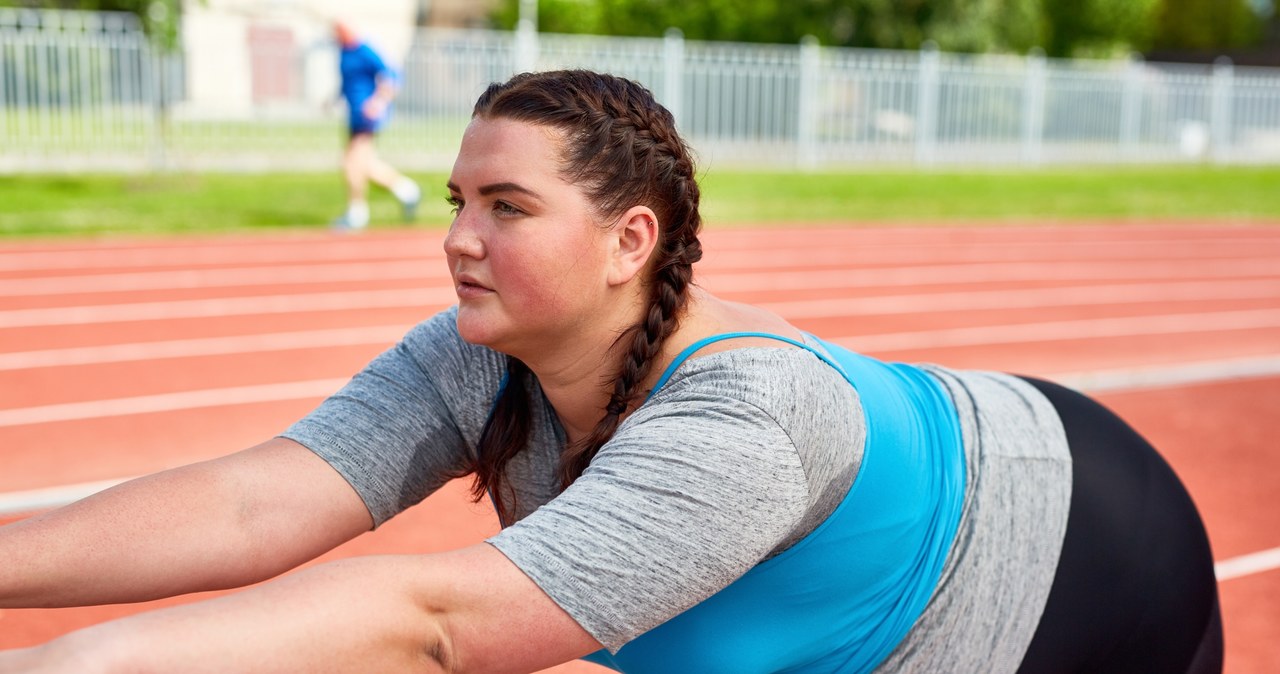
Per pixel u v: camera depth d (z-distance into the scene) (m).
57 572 1.42
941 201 16.70
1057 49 36.44
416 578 1.22
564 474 1.53
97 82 15.84
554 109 1.42
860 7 29.66
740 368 1.41
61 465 4.66
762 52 20.39
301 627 1.15
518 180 1.40
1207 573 1.92
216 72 17.58
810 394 1.42
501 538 1.29
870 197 16.78
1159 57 43.50
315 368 6.49
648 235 1.47
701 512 1.32
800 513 1.40
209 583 1.51
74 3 18.02
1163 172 22.84
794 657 1.57
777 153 20.83
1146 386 6.41
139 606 3.37
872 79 21.41
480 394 1.68
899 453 1.57
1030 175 21.23
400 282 9.38
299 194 14.75
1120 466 1.87
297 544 1.57
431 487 1.73
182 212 12.80
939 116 22.14
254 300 8.47
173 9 15.56
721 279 9.95
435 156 18.03
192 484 1.52
